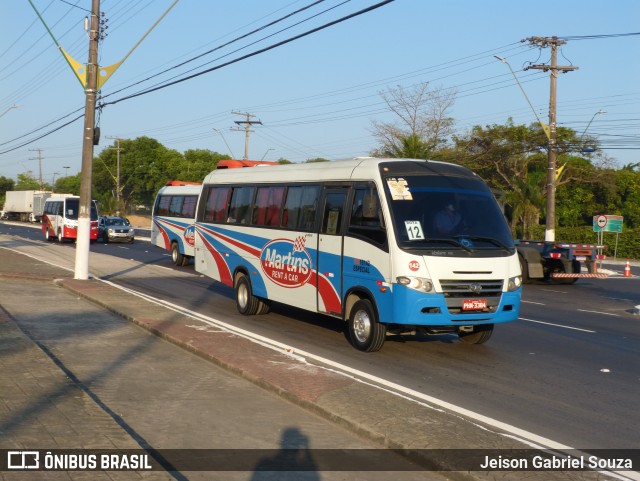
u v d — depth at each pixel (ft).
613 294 71.77
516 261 35.45
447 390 28.48
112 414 23.61
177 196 94.38
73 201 146.30
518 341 40.65
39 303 51.47
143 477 17.74
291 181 43.60
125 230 148.97
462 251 33.88
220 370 30.76
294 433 22.09
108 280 70.28
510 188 172.86
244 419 23.47
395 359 34.50
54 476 17.66
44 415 22.90
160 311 46.91
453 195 35.68
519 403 26.66
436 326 34.99
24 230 216.54
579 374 32.01
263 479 18.17
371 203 34.88
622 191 176.65
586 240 151.94
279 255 43.88
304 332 42.04
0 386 26.48
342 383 27.37
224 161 60.44
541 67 108.27
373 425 21.94
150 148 317.42
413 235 33.71
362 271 35.68
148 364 31.73
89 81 67.10
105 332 39.91
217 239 52.70
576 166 174.60
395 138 179.11
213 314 49.03
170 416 23.61
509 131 169.58
